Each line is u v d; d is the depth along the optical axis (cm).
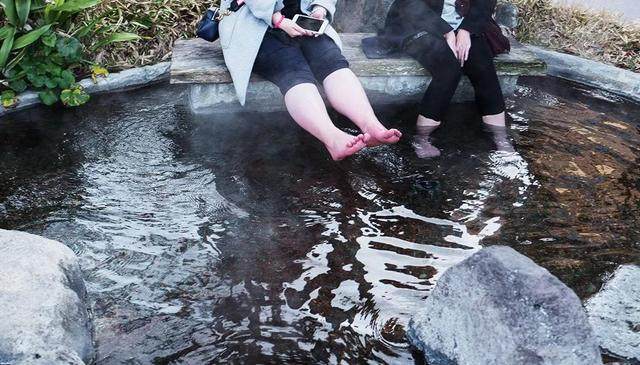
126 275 297
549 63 507
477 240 321
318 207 343
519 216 339
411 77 446
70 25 459
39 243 273
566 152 399
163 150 393
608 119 446
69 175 368
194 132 412
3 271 254
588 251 316
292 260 306
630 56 514
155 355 257
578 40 526
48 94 432
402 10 436
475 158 388
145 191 355
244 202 347
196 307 280
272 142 402
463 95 461
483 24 411
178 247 315
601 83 490
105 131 411
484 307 241
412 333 263
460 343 246
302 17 391
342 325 272
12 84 430
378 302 283
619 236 328
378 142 347
